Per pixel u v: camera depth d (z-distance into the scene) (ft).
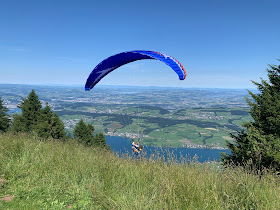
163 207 12.25
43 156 20.35
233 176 15.75
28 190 14.75
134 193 14.23
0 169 17.76
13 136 29.37
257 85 40.81
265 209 11.90
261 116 38.06
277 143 30.81
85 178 16.44
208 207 12.25
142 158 19.25
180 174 15.56
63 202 13.57
